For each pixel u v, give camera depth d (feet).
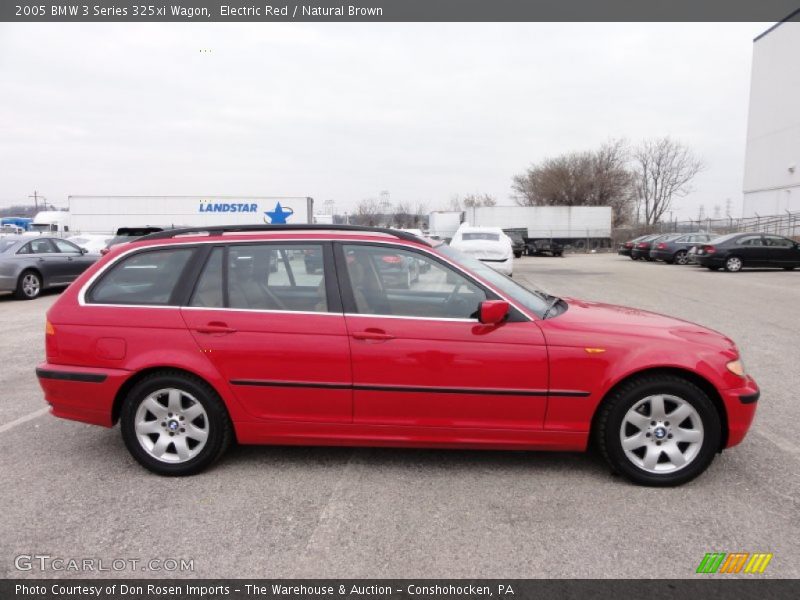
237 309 11.47
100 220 101.24
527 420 11.07
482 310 10.57
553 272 67.36
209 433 11.50
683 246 83.71
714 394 10.93
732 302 36.52
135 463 12.29
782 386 17.66
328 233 11.85
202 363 11.30
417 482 11.25
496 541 9.15
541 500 10.48
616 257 115.34
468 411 11.09
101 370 11.52
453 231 136.98
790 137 114.21
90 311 11.73
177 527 9.61
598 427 11.12
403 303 11.39
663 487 10.94
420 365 10.98
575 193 195.93
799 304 35.55
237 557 8.77
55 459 12.49
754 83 126.00
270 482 11.29
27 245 42.01
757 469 11.73
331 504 10.38
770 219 118.83
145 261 11.98
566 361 10.80
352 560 8.68
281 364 11.21
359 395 11.17
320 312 11.32
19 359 22.17
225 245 11.87
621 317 12.02
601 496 10.62
